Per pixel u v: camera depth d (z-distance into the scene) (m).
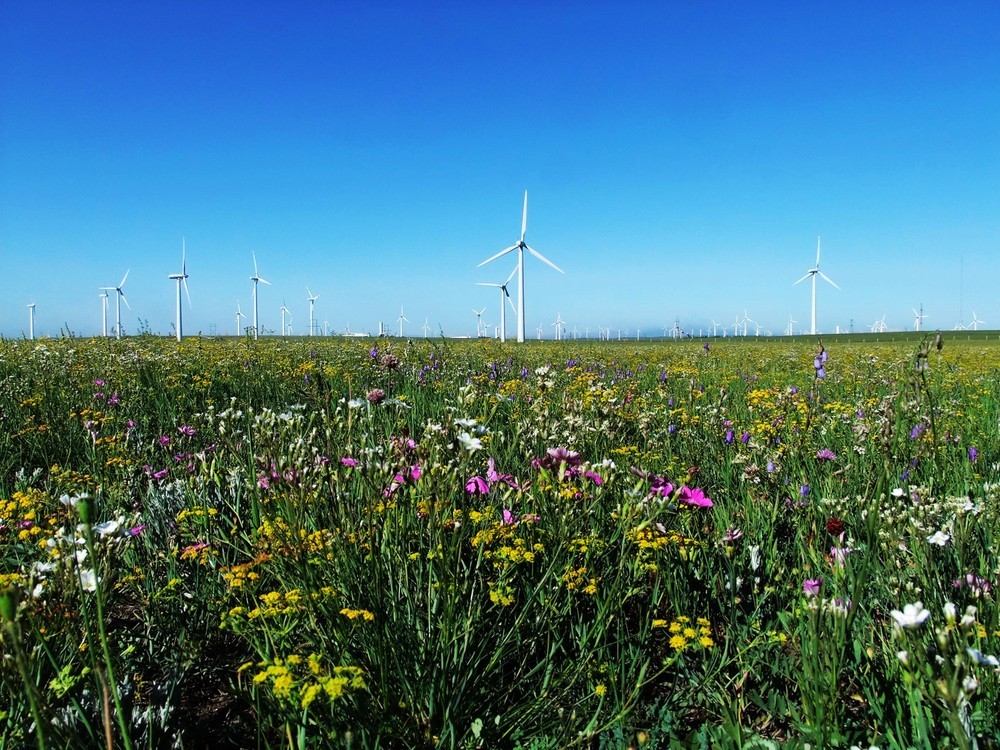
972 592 2.87
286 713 2.31
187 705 2.95
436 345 12.51
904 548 3.18
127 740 1.90
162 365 11.11
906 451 4.97
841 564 3.12
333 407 3.92
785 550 4.03
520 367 13.14
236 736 2.75
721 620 3.54
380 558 3.00
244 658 3.04
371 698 2.49
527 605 2.94
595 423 5.25
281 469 2.92
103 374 9.64
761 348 30.20
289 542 2.85
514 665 3.16
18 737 2.30
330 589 2.66
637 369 14.83
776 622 3.37
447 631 2.66
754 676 3.12
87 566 2.71
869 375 11.69
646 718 2.84
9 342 15.50
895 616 2.24
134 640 3.07
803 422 6.20
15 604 1.75
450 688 2.65
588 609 3.45
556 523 3.49
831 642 2.62
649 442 5.76
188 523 3.98
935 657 2.15
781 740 2.73
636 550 3.58
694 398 7.94
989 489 3.97
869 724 2.70
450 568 2.92
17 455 5.89
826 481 4.80
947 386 11.39
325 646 2.74
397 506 3.10
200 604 3.24
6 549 3.81
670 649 3.31
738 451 5.61
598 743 2.70
